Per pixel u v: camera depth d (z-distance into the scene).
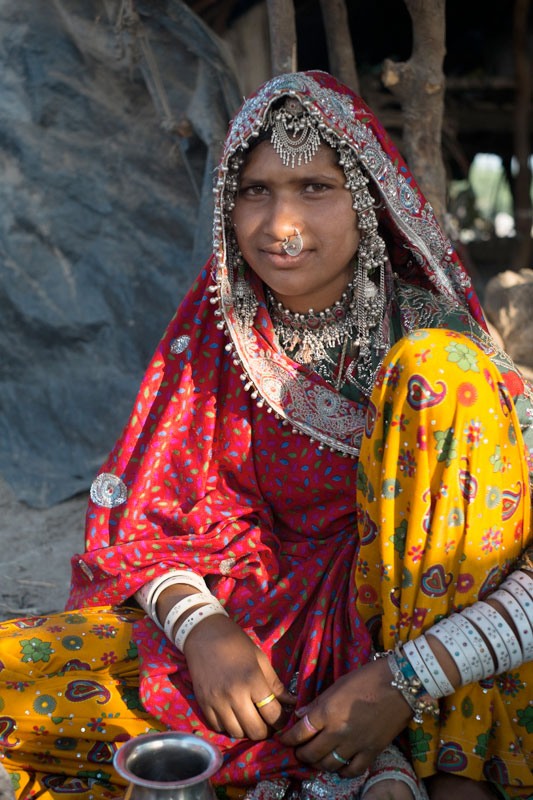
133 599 1.97
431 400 1.51
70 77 3.88
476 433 1.51
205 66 3.72
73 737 1.71
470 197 7.21
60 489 3.67
